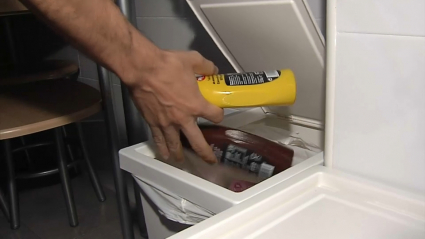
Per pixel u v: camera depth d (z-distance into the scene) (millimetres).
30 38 1713
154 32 1119
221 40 757
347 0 471
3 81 1157
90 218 1399
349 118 510
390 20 441
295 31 598
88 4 457
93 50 492
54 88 1144
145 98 562
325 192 501
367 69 476
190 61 564
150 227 720
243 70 804
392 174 484
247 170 639
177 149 621
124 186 1029
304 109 774
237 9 630
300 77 700
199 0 667
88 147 1660
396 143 472
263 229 428
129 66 516
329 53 506
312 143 780
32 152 1728
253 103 579
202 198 520
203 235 412
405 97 450
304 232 419
